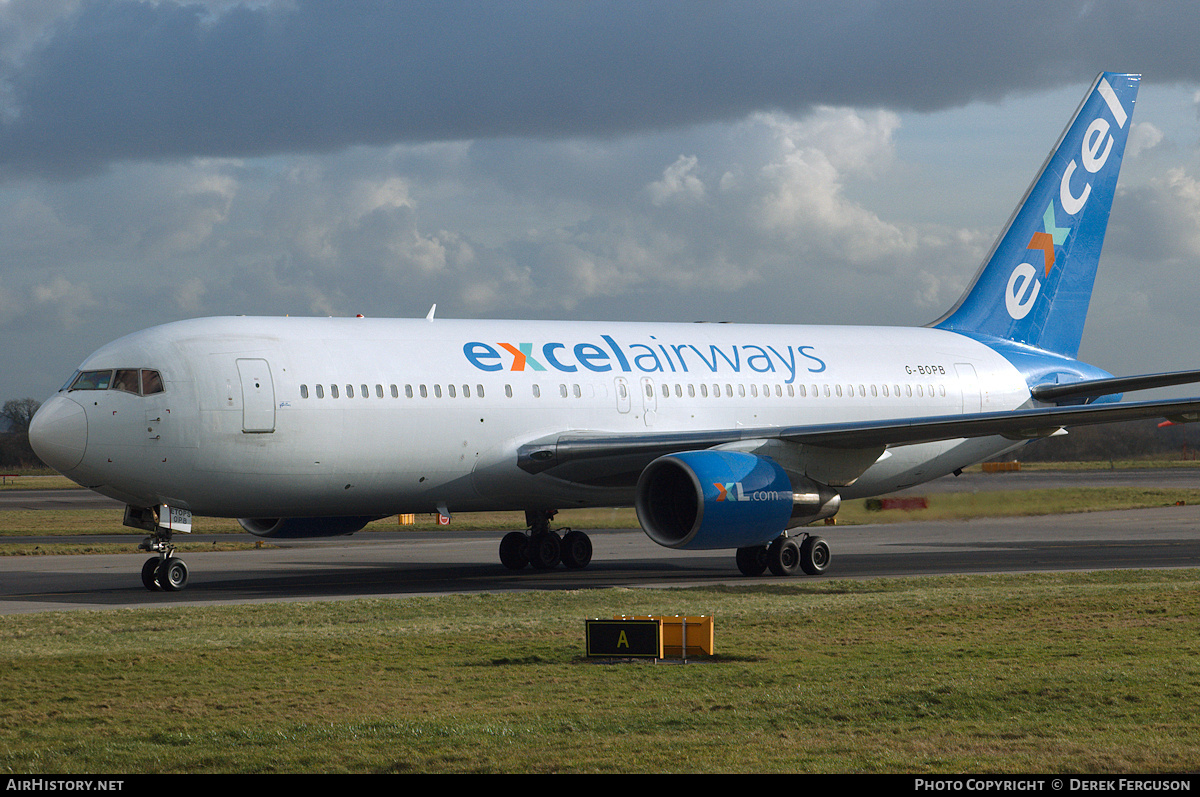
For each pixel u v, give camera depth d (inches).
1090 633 2313.0
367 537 5949.8
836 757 1393.9
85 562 4394.7
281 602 2881.4
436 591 3289.9
